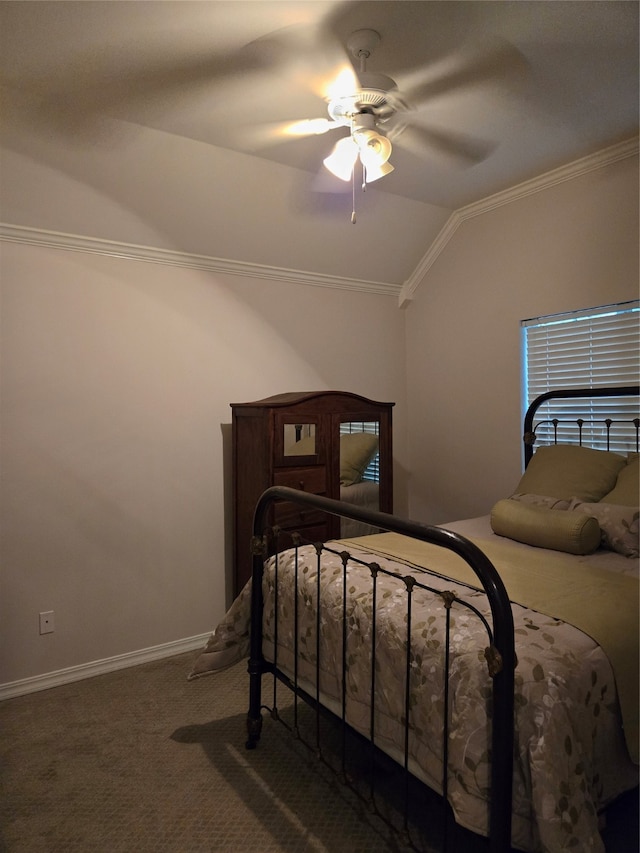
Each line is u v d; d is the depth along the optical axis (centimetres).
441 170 289
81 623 273
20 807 181
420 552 213
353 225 327
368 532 315
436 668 140
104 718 236
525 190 311
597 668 136
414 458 396
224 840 166
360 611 167
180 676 274
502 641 120
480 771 124
